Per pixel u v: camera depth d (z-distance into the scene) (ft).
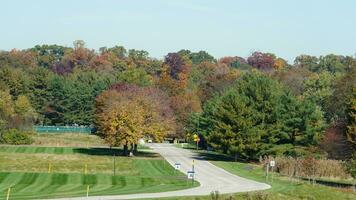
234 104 347.77
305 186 230.89
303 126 352.90
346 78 416.87
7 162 299.17
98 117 407.64
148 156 358.84
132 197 188.85
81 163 305.12
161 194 199.21
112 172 280.51
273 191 214.28
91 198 184.55
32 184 230.68
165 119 380.17
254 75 380.58
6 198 182.60
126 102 366.02
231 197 196.13
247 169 306.96
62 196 189.57
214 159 359.66
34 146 405.59
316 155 329.93
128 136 347.56
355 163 240.12
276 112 351.67
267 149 345.72
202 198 192.03
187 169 298.15
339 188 235.20
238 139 345.10
